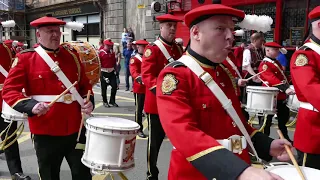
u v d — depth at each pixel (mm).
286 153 2061
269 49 5785
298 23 9469
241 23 2166
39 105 2998
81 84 3486
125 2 16656
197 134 1700
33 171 4789
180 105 1808
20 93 3137
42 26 3242
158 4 13344
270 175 1494
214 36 1854
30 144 6047
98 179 4551
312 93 2736
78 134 3287
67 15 21297
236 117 1976
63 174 4684
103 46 9508
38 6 24141
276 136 6566
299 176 1927
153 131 4137
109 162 2840
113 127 2812
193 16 1875
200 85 1922
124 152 2885
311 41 2973
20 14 25578
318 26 2928
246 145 2016
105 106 9641
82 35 20297
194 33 1937
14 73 3191
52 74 3252
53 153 3254
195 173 1954
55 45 3287
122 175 2951
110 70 9461
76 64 3426
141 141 6281
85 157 2941
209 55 1911
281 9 9719
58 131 3205
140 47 6730
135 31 16141
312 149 3105
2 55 4641
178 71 1913
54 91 3236
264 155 2119
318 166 3156
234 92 2100
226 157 1598
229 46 1869
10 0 25062
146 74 4172
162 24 4340
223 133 1949
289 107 5461
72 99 3277
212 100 1928
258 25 2164
